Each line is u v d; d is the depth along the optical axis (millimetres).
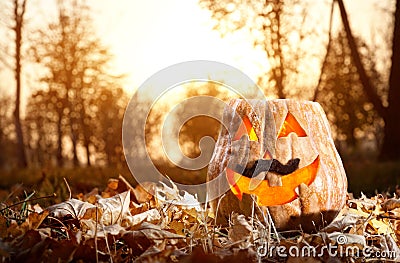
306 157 2672
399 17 10773
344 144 12641
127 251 2260
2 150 13977
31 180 7941
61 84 12703
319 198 2654
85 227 2445
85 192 5398
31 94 13094
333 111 12461
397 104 10781
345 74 12062
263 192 2656
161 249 2061
